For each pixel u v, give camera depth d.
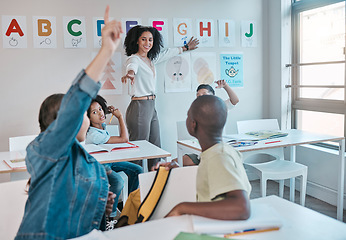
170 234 1.01
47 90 3.35
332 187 3.36
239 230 1.00
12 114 3.28
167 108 3.78
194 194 1.52
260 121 3.45
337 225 1.06
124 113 3.60
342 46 3.32
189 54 3.81
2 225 1.47
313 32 3.68
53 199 1.11
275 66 4.04
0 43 3.19
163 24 3.68
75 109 1.04
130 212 1.65
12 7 3.20
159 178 1.51
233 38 3.97
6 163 2.24
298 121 3.99
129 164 2.90
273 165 3.02
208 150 1.18
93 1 3.42
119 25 1.05
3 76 3.22
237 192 1.04
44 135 1.08
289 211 1.16
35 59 3.29
